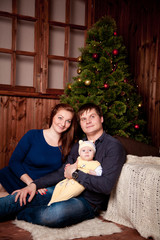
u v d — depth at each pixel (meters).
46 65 3.25
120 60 2.82
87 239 1.53
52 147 2.02
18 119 3.09
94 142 1.95
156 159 1.97
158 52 3.81
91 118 1.92
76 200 1.72
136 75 3.74
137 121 2.84
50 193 1.81
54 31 3.47
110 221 1.87
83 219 1.76
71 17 3.53
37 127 3.19
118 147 1.82
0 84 3.06
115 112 2.58
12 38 3.10
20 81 3.29
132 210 1.66
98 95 2.63
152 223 1.52
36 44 3.21
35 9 3.23
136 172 1.67
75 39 3.58
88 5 3.49
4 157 3.03
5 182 1.94
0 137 3.00
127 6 3.67
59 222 1.61
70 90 2.78
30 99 3.15
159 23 3.82
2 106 3.00
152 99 3.82
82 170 1.76
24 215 1.73
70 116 2.00
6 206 1.69
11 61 3.11
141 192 1.60
